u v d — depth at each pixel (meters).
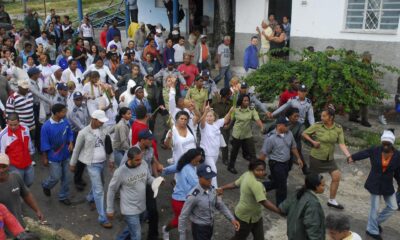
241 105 9.02
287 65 11.59
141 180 6.12
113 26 17.36
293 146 7.49
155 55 14.64
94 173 7.19
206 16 20.14
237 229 5.84
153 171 7.08
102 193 7.29
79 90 9.52
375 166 6.91
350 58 11.45
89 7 34.25
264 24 15.40
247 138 9.23
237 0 16.50
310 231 5.18
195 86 10.30
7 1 39.66
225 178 9.22
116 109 9.50
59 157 7.66
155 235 6.71
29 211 7.75
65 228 7.25
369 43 14.09
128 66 12.01
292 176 9.39
